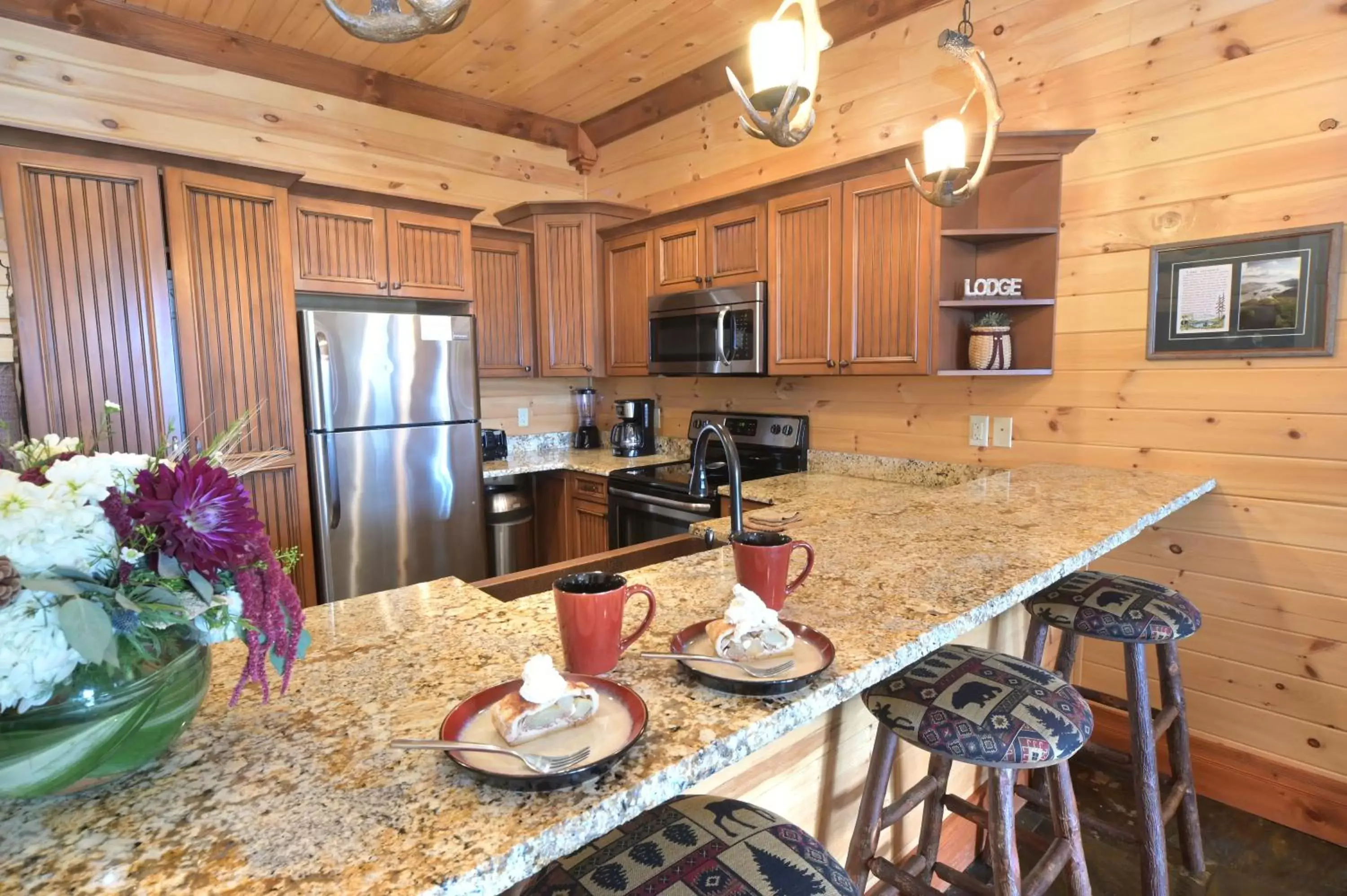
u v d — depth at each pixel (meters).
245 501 0.68
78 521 0.58
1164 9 2.15
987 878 1.89
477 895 0.54
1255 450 2.08
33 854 0.56
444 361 3.12
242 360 2.65
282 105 3.24
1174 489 2.01
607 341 3.90
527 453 4.14
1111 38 2.27
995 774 1.15
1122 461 2.35
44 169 2.25
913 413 2.90
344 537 2.87
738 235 3.14
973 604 1.10
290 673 0.75
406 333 3.00
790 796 1.38
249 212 2.66
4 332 2.35
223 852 0.56
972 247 2.59
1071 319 2.42
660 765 0.67
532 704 0.70
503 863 0.56
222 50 3.05
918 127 2.77
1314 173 1.92
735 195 3.05
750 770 1.29
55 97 2.72
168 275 2.51
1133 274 2.27
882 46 2.87
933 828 1.56
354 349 2.85
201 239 2.55
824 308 2.80
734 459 1.43
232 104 3.11
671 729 0.74
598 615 0.83
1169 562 2.28
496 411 4.09
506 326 3.80
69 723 0.59
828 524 1.65
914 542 1.48
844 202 2.70
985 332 2.44
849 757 1.50
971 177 2.17
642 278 3.65
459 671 0.93
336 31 3.03
